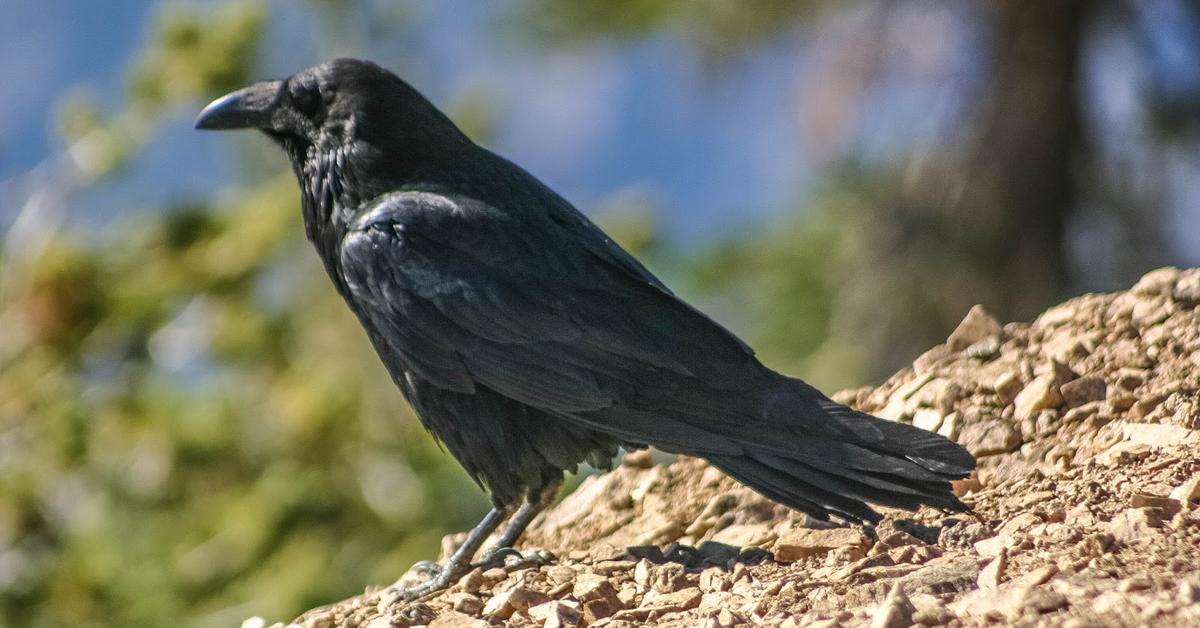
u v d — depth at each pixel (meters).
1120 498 6.51
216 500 15.35
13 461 15.84
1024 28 18.31
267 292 16.66
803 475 6.85
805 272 19.19
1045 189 18.25
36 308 16.06
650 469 8.62
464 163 8.21
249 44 16.77
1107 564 5.86
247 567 14.99
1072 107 18.33
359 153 8.20
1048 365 7.88
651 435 7.32
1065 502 6.60
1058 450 7.36
